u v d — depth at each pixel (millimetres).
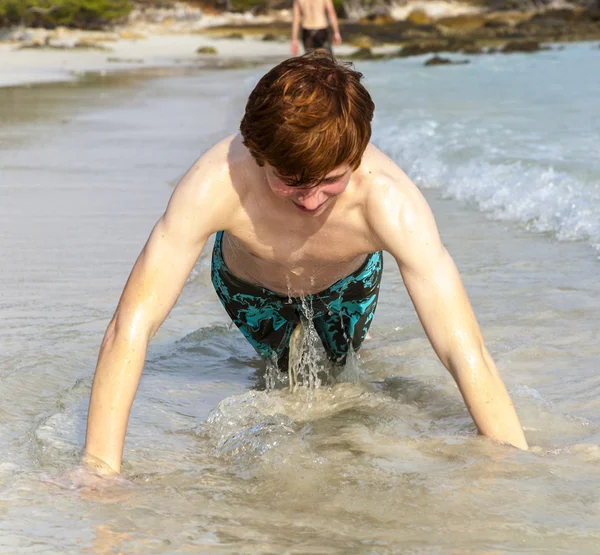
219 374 4887
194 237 3553
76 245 7184
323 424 4152
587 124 13203
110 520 3107
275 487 3422
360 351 5160
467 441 3766
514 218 8016
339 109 2891
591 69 25125
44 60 34438
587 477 3451
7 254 6922
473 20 53438
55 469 3504
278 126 2869
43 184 9758
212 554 2881
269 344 4621
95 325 5324
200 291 6199
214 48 40469
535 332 5270
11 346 4973
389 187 3564
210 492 3379
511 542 2971
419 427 4105
